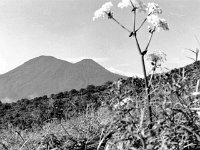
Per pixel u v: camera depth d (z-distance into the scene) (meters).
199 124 5.42
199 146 5.23
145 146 5.14
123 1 6.08
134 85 7.09
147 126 5.54
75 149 7.20
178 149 5.15
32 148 7.67
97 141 7.12
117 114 6.11
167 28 5.87
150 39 5.92
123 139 5.39
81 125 8.43
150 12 5.99
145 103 6.14
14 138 9.38
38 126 10.30
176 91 5.95
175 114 5.65
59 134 8.16
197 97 6.05
